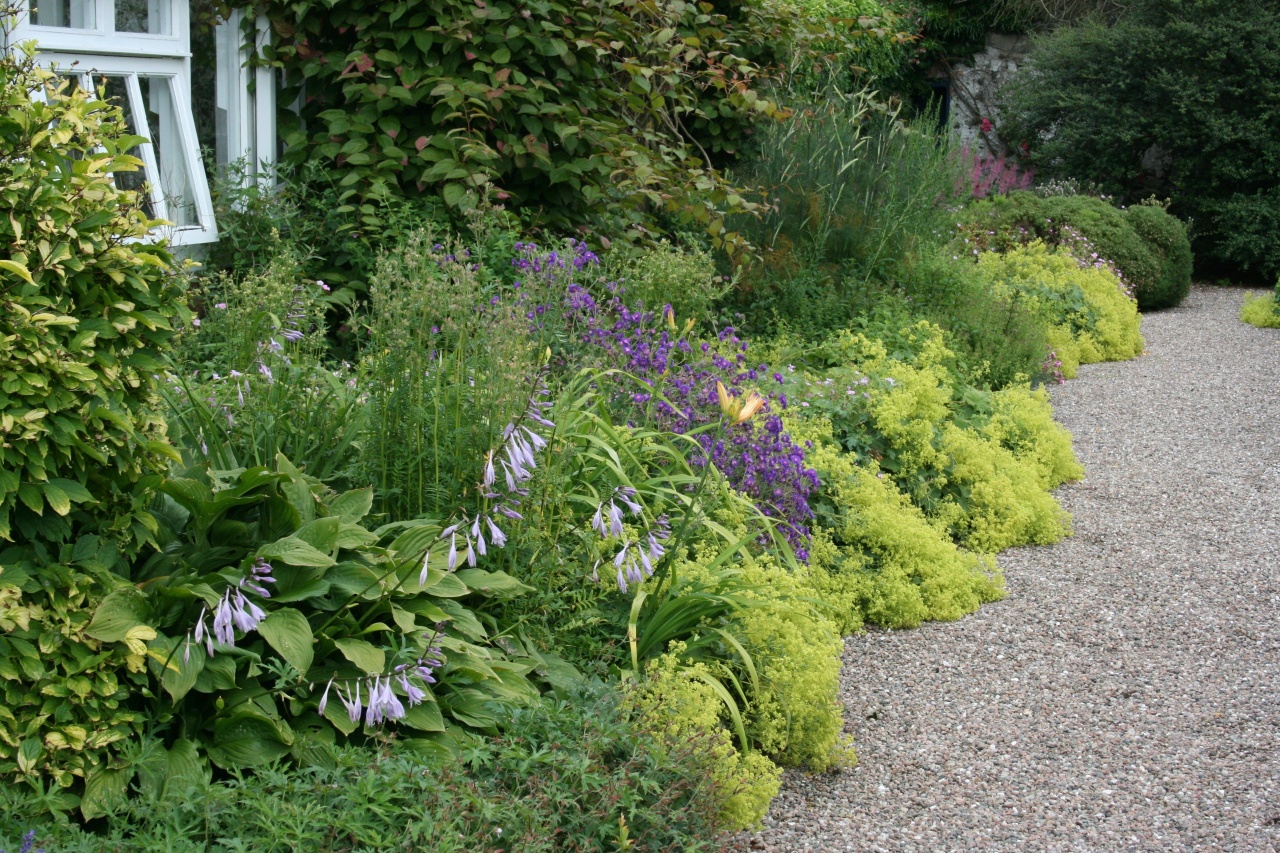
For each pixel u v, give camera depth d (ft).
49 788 7.93
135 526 9.12
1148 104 51.55
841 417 18.78
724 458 14.20
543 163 21.02
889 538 16.05
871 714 12.85
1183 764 12.00
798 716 11.46
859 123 29.81
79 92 8.89
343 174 20.81
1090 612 15.99
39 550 8.45
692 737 9.80
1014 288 32.99
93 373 8.25
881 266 27.61
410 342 11.65
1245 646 14.98
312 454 11.98
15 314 8.01
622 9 25.77
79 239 8.40
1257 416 26.73
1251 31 48.70
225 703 8.93
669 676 10.61
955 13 59.98
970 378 24.11
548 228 22.29
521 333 11.72
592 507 12.30
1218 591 16.81
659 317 18.11
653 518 12.69
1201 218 51.39
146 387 9.17
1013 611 15.98
